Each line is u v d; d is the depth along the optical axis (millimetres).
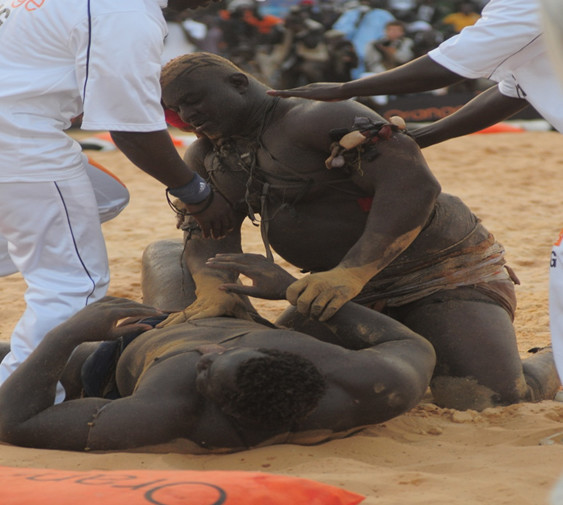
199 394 12477
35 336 15156
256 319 16266
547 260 29188
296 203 15688
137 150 14727
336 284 14000
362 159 14594
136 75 14398
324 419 12578
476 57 13875
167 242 18312
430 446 13406
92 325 13320
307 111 15055
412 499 10930
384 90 14312
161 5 15164
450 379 15781
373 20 61594
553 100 13891
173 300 16672
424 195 14438
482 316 16078
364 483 11438
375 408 12703
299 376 11609
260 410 11500
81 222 15633
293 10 61281
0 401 12914
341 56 60125
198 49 63156
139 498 9992
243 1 65312
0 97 14969
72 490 10258
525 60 14000
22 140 15039
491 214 36094
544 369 16516
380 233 14336
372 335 13930
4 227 15492
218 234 15719
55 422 12656
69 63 15078
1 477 10836
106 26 14445
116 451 12438
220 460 12391
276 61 61281
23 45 15078
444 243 16297
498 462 12508
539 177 44375
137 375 13812
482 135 57844
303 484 10453
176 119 16406
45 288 15414
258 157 15664
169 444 12453
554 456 12570
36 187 15164
